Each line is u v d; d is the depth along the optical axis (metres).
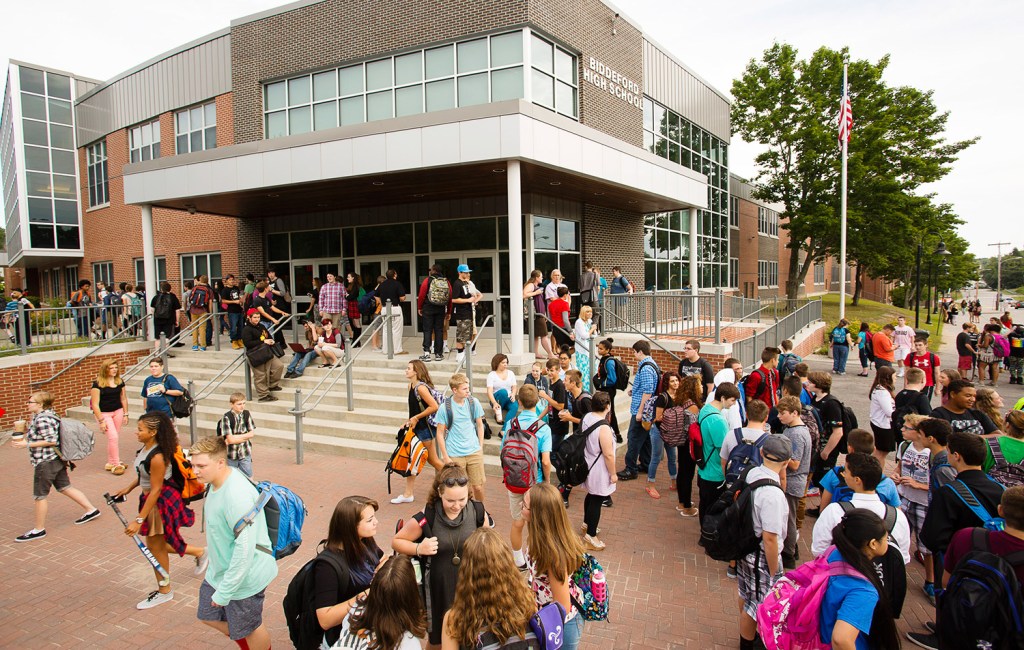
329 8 16.19
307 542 6.68
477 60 14.46
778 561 4.14
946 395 7.23
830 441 6.83
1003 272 156.75
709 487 6.21
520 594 2.97
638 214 20.11
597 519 6.36
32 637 4.96
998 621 3.24
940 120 33.22
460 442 6.93
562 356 8.61
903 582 3.77
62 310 13.88
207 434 10.98
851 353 23.59
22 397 12.79
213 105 19.52
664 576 5.84
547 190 14.89
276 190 13.85
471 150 11.16
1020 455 5.09
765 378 8.34
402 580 3.04
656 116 20.56
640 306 13.70
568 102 15.48
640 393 8.42
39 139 25.83
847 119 23.22
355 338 14.42
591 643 4.75
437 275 12.04
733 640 4.79
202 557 5.86
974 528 3.82
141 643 4.87
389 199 15.69
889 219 31.62
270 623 5.12
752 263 37.97
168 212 21.83
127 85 22.61
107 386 9.41
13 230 30.88
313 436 10.52
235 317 15.15
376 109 15.72
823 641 3.22
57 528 7.29
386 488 8.34
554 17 14.68
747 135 34.56
